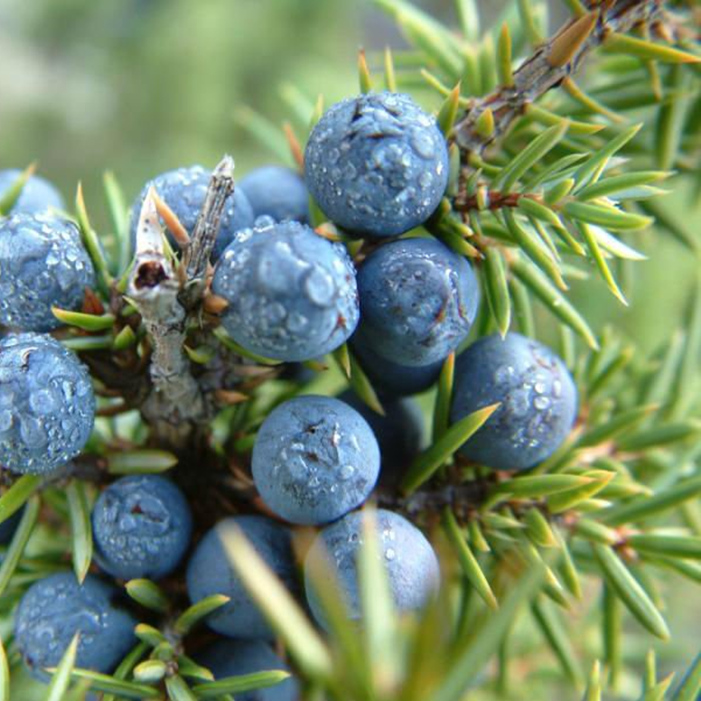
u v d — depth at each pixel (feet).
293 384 0.40
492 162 0.41
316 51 1.47
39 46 1.62
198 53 1.43
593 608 0.47
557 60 0.38
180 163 1.39
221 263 0.34
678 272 0.58
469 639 0.30
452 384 0.38
